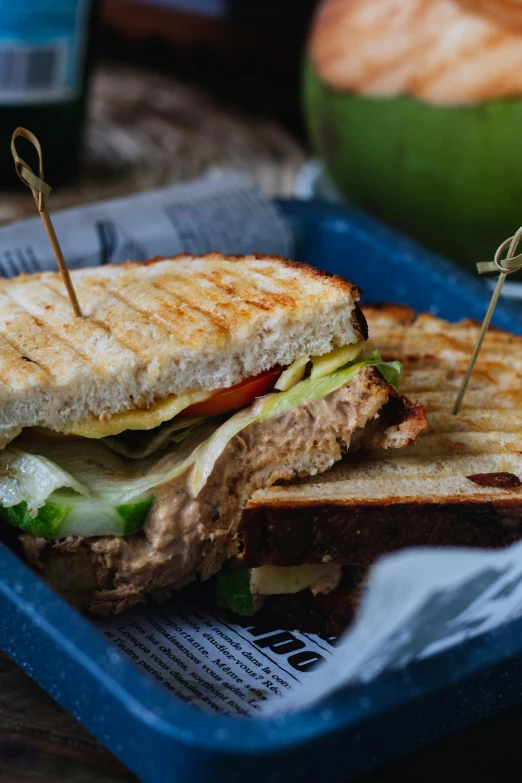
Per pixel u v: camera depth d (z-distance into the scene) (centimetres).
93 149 90
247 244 72
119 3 108
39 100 81
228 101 104
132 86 104
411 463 57
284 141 97
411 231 78
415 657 49
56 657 49
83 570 55
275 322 55
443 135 73
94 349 55
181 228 71
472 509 54
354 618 55
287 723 47
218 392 55
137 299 57
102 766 51
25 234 69
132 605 56
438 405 60
